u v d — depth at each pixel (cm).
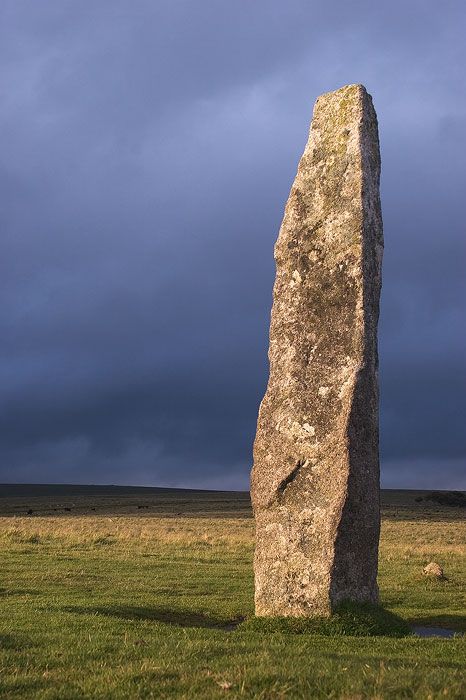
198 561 2434
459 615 1554
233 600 1692
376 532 1361
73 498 12238
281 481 1381
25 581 1892
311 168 1479
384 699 689
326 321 1402
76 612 1430
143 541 3070
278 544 1370
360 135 1438
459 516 7069
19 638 1042
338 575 1314
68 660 898
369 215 1419
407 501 10075
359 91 1470
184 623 1445
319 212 1448
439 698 684
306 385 1396
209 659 891
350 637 1186
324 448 1353
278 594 1355
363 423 1351
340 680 746
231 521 5316
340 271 1404
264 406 1437
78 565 2238
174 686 760
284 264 1471
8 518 5512
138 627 1230
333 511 1320
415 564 2489
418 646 1104
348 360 1367
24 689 775
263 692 712
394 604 1727
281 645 1023
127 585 1870
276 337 1453
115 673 811
